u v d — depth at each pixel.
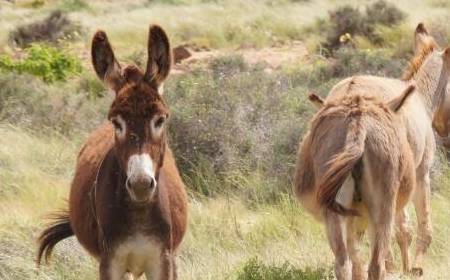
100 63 14.98
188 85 35.12
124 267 15.53
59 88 45.91
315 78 43.69
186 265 21.19
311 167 17.67
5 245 21.62
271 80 39.38
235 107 32.38
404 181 17.62
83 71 53.16
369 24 60.03
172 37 66.38
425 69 22.62
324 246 22.09
